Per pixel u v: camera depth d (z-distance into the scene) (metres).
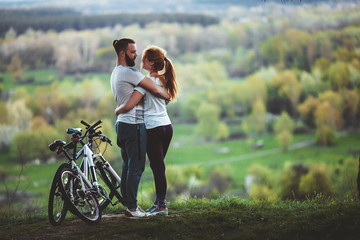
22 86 103.56
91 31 128.25
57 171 3.36
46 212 4.49
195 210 4.04
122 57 3.70
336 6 131.88
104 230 3.31
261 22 134.88
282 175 80.25
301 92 109.88
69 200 3.34
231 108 112.75
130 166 3.63
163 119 3.69
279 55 121.94
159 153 3.71
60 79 106.62
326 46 118.31
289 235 2.98
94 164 3.85
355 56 115.12
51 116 93.62
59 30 127.62
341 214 3.14
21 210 4.77
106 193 3.83
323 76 112.12
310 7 130.12
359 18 124.75
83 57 115.50
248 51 128.25
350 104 104.56
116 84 3.60
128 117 3.59
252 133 105.31
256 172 82.69
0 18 124.69
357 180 4.13
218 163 89.31
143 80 3.56
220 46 132.12
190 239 3.05
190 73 119.12
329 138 97.94
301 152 92.94
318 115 104.19
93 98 97.56
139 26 138.50
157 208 3.79
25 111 92.12
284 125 104.88
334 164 82.62
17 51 117.25
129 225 3.39
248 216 3.61
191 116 110.12
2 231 3.56
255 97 111.62
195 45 133.25
